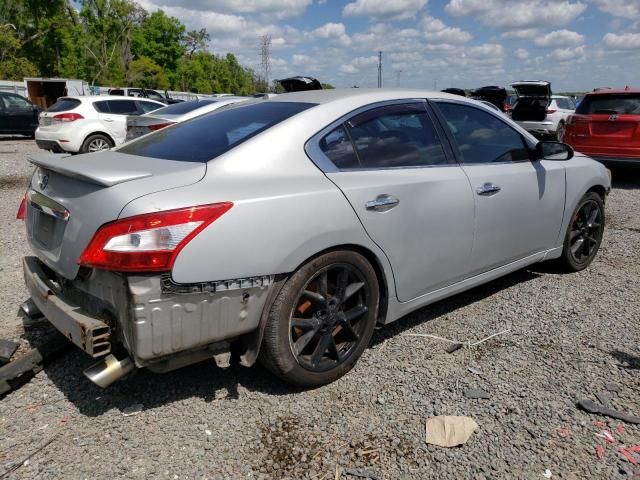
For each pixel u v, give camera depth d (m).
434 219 3.37
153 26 70.56
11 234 6.00
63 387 3.01
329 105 3.16
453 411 2.81
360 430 2.66
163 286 2.35
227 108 3.65
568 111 17.55
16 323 3.75
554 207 4.36
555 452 2.51
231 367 3.22
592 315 3.99
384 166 3.23
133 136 8.78
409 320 3.92
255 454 2.49
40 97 32.59
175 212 2.37
